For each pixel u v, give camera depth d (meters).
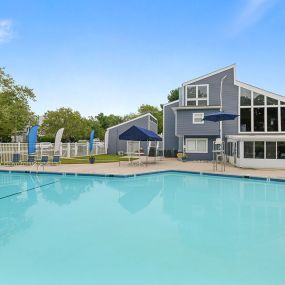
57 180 15.48
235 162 21.02
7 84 30.95
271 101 24.33
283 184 14.17
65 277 4.68
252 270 4.95
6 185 13.98
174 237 6.59
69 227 7.29
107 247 5.94
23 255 5.52
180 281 4.57
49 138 46.53
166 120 32.69
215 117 17.69
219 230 7.11
